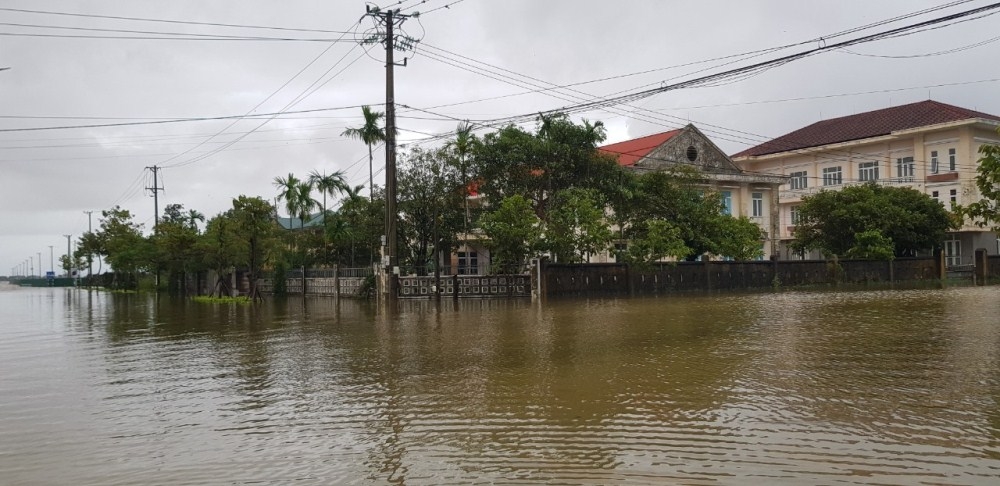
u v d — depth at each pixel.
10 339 19.89
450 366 12.67
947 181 50.84
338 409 9.49
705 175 45.75
